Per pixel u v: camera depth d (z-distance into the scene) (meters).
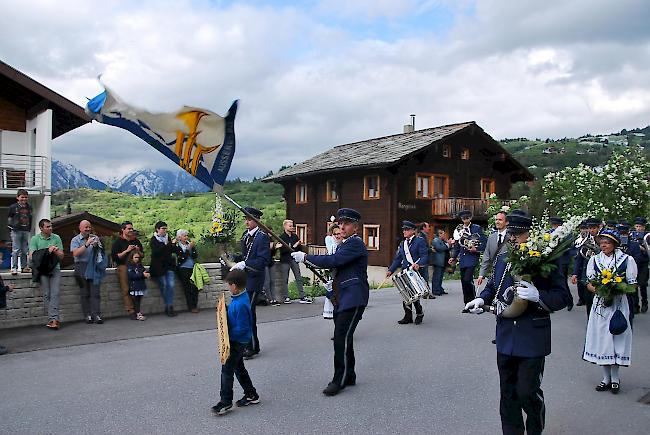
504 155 32.53
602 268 6.68
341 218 6.46
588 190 22.27
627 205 21.45
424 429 5.28
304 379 6.85
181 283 11.44
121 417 5.52
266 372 7.14
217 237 17.42
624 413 5.80
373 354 8.13
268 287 12.75
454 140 31.38
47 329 9.41
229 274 5.79
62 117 19.22
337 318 6.44
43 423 5.35
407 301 10.01
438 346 8.64
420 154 29.70
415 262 10.24
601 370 7.41
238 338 5.69
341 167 30.00
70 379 6.74
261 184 68.50
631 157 22.53
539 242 4.68
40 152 17.88
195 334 9.27
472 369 7.35
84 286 10.03
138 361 7.56
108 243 15.46
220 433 5.15
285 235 13.12
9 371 7.04
